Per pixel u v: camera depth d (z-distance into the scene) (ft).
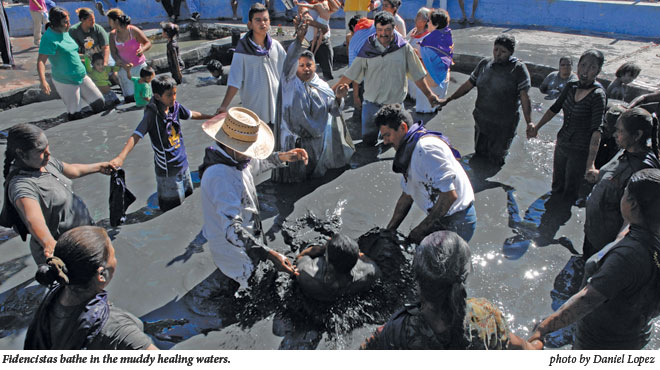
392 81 19.79
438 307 6.38
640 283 7.52
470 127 22.95
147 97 26.81
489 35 37.76
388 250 13.47
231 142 11.00
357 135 22.85
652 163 10.59
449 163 11.57
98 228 7.07
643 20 35.76
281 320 11.76
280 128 17.87
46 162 10.85
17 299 12.64
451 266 6.17
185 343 11.10
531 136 16.83
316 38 29.86
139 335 7.04
